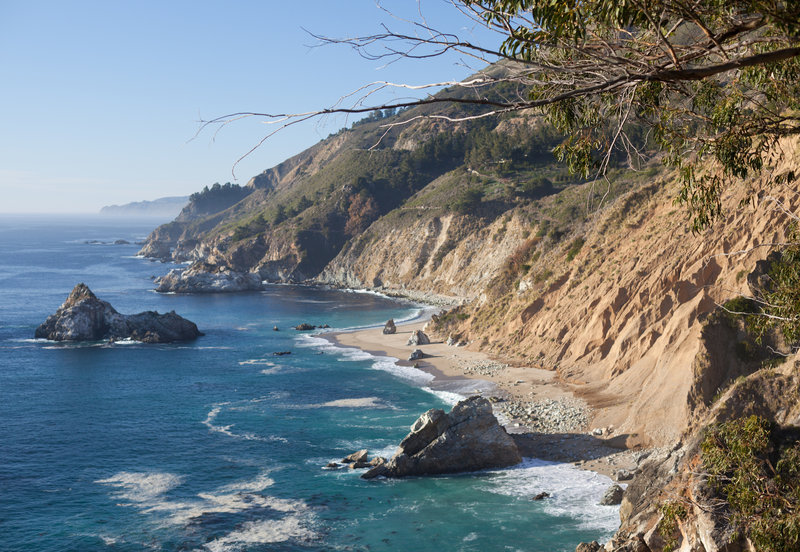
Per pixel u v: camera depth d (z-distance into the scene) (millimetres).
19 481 49625
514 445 52031
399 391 76438
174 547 39188
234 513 43875
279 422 64812
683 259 68438
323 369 90062
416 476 50469
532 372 77375
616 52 9227
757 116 11930
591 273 85000
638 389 61625
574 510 43219
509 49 8820
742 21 8734
